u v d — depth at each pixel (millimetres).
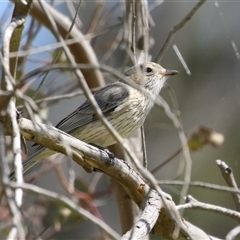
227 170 10273
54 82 13531
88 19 16469
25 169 10477
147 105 12344
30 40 12445
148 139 17328
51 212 11867
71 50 12844
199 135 12211
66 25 12641
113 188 12859
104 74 13312
